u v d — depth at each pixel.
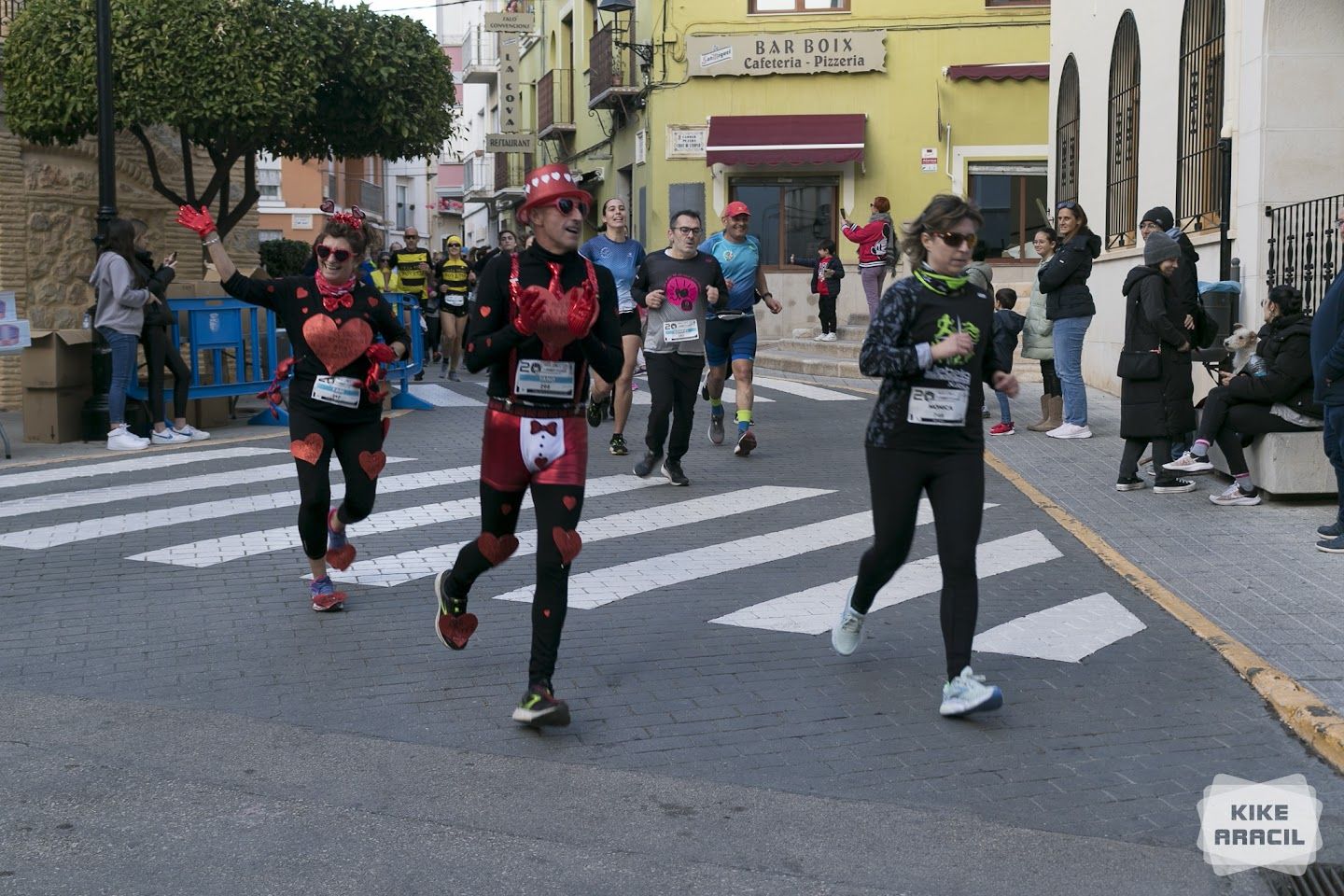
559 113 33.75
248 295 6.59
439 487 10.30
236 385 13.66
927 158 25.11
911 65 25.00
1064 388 12.56
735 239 11.53
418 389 17.27
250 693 5.63
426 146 19.23
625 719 5.34
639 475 10.52
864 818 4.41
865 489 10.31
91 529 8.80
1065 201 18.53
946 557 5.37
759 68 25.20
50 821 4.32
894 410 5.44
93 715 5.35
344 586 7.39
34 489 10.24
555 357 5.16
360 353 6.68
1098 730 5.24
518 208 5.13
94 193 18.42
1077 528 8.75
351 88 18.36
